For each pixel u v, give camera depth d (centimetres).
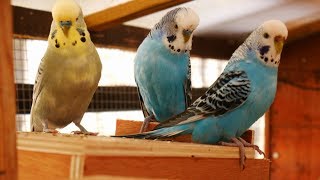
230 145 124
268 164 118
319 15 272
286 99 347
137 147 75
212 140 127
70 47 122
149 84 148
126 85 229
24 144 76
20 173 76
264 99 128
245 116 127
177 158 84
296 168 346
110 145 71
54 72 124
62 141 71
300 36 326
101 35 211
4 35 54
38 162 74
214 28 270
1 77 54
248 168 111
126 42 223
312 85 336
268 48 127
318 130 338
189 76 150
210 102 126
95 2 195
